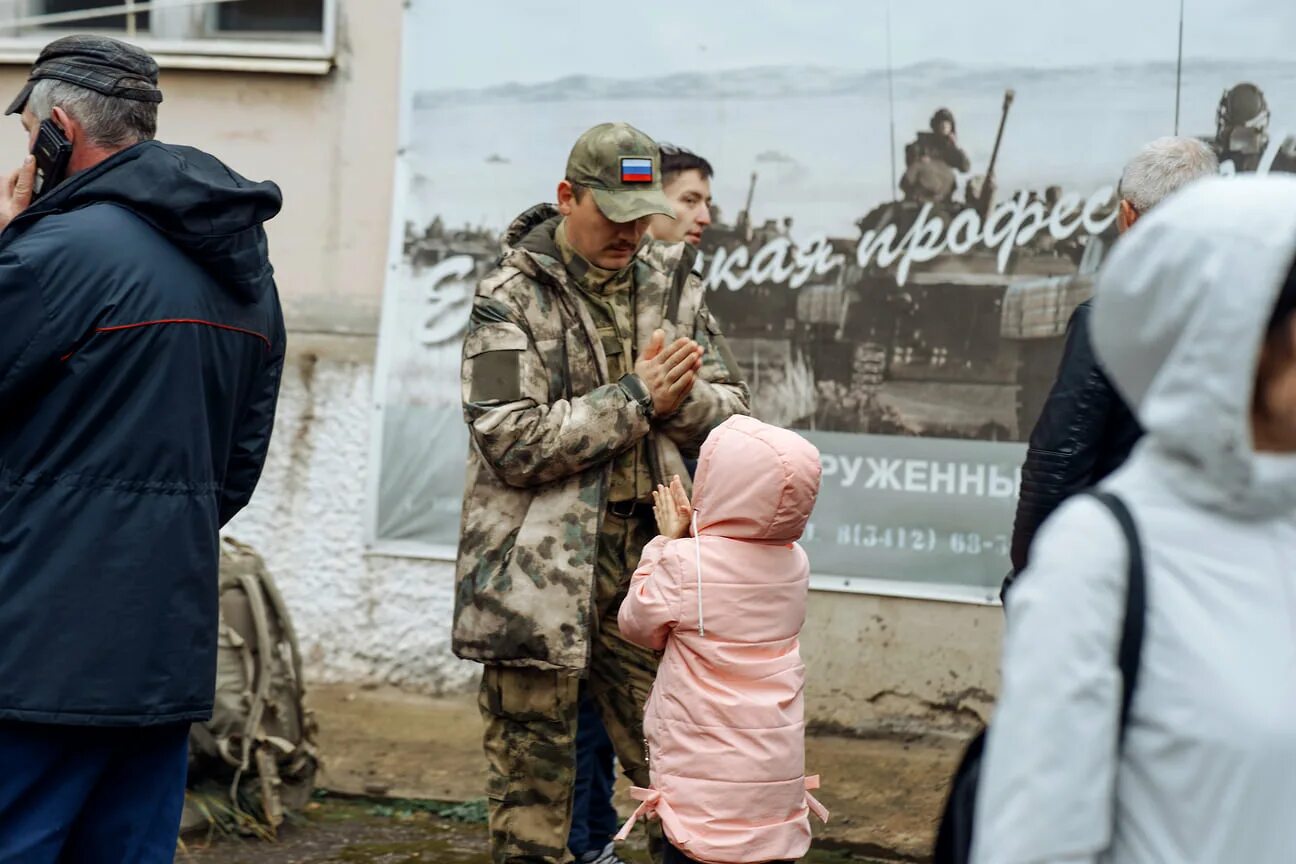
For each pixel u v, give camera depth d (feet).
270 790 14.34
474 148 16.51
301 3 17.21
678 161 14.61
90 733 9.20
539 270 11.32
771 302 15.78
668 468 11.48
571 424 10.94
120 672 8.98
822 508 15.66
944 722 15.42
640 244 12.01
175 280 9.16
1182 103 14.70
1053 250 15.07
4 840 9.09
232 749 14.30
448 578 16.69
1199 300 4.64
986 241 15.23
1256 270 4.56
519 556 11.20
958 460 15.35
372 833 14.48
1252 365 4.59
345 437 16.97
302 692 14.83
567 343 11.38
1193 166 9.92
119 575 8.96
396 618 16.81
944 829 5.89
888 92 15.43
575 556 11.13
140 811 9.68
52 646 8.85
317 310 17.02
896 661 15.52
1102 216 14.93
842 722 15.65
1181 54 14.69
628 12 16.06
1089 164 14.94
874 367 15.52
